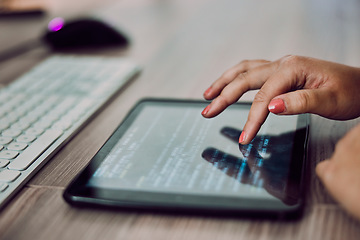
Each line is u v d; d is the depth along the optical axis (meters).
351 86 0.46
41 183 0.42
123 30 0.92
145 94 0.63
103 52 0.87
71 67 0.76
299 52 0.75
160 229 0.34
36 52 0.91
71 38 0.91
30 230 0.35
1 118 0.57
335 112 0.45
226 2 1.20
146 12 1.16
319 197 0.36
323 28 0.88
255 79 0.50
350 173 0.34
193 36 0.92
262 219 0.34
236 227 0.33
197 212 0.34
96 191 0.37
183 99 0.56
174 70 0.73
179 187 0.37
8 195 0.40
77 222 0.35
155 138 0.46
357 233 0.31
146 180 0.38
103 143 0.49
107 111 0.59
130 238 0.33
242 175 0.38
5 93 0.66
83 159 0.46
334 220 0.33
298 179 0.37
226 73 0.55
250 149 0.43
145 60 0.80
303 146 0.43
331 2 1.09
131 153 0.44
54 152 0.48
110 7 1.26
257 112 0.45
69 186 0.38
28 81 0.71
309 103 0.44
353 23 0.90
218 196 0.35
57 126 0.53
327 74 0.47
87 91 0.65
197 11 1.13
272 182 0.37
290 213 0.33
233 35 0.90
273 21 0.97
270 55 0.75
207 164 0.40
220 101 0.49
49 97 0.63
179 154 0.43
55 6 1.35
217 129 0.48
